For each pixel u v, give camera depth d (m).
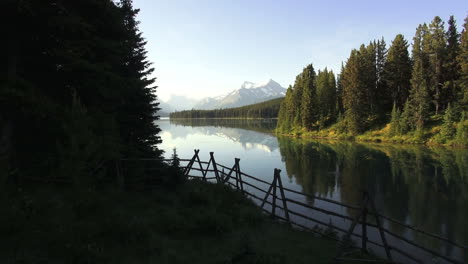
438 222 11.84
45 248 4.93
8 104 7.13
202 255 5.92
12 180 7.64
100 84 9.82
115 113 12.02
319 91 73.25
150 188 11.51
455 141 36.34
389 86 56.12
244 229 7.84
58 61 8.51
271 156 32.06
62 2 8.45
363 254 6.89
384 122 52.66
